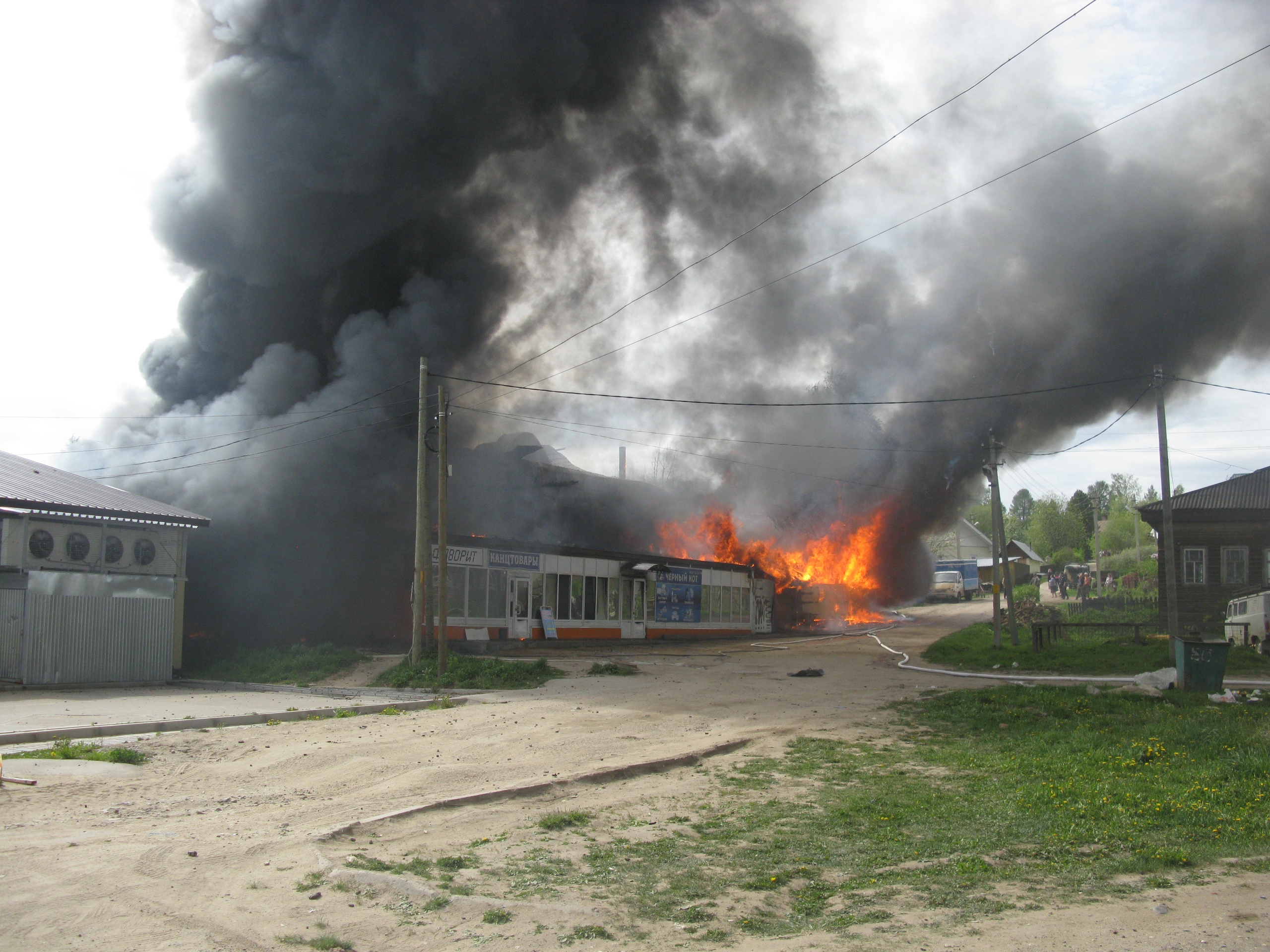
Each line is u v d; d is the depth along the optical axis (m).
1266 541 31.83
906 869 6.24
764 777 9.53
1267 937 4.70
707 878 6.02
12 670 20.06
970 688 17.38
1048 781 8.92
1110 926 4.96
